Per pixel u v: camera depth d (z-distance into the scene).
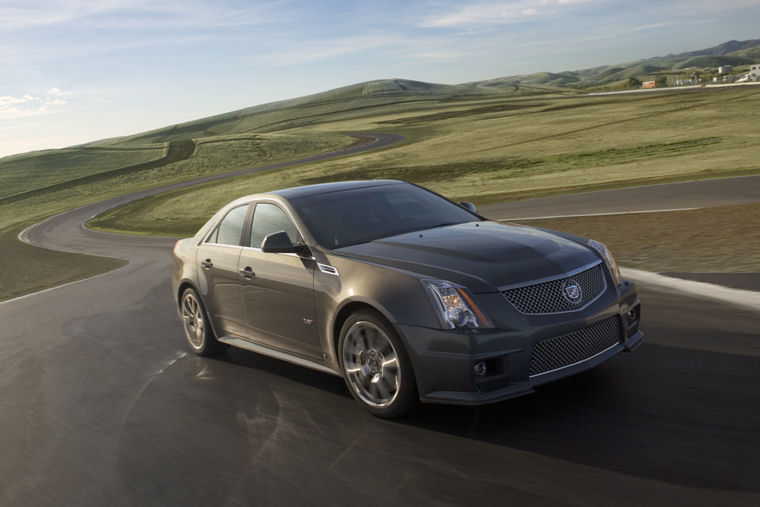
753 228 10.19
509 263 3.64
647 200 18.64
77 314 9.58
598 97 163.50
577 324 3.56
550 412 3.66
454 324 3.41
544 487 2.84
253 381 4.91
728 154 37.75
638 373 4.14
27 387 5.57
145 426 4.22
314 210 4.65
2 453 4.06
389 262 3.83
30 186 101.81
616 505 2.63
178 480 3.35
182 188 74.06
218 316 5.36
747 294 6.02
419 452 3.34
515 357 3.41
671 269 7.96
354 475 3.17
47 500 3.32
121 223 52.78
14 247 44.75
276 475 3.27
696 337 4.82
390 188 5.13
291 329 4.48
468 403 3.37
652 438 3.21
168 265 16.73
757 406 3.47
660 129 63.22
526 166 49.88
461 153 68.12
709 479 2.76
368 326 3.79
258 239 4.88
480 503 2.76
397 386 3.68
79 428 4.34
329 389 4.52
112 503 3.19
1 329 9.16
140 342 6.82
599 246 4.10
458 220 4.73
